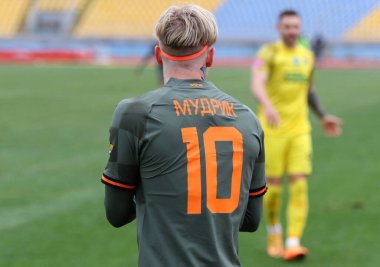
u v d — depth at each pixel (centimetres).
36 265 1580
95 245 1753
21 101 5338
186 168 684
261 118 1752
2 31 12875
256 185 746
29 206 2139
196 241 683
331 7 12362
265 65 1697
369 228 1902
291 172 1700
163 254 682
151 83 7188
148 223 692
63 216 2025
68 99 5525
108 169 708
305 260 1641
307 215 2055
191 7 723
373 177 2578
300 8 12500
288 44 1719
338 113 4600
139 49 12262
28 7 13075
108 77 8019
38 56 11431
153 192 689
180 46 710
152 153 684
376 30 11831
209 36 718
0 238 1795
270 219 1714
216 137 699
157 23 725
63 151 3153
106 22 12862
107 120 4256
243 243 1809
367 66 10500
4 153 3086
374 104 5109
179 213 683
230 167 700
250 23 12388
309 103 1798
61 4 13062
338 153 3114
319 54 10462
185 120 695
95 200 2225
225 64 10775
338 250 1711
